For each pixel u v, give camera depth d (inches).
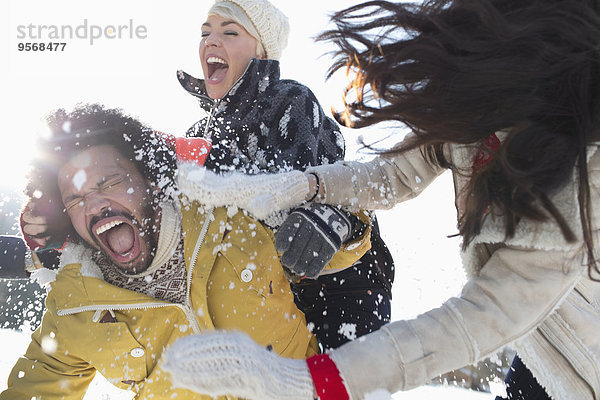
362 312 78.7
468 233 49.9
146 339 63.1
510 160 45.4
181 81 100.7
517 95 45.5
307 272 62.9
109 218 61.7
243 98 85.1
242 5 94.3
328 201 65.1
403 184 65.0
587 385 50.6
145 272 63.3
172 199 64.6
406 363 45.4
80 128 62.5
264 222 66.9
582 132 44.3
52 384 64.6
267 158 80.7
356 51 54.7
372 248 81.7
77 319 64.3
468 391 119.6
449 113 48.2
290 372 44.8
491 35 47.1
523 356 51.8
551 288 46.1
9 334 147.7
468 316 46.2
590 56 44.8
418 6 51.9
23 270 76.9
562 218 44.4
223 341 43.1
